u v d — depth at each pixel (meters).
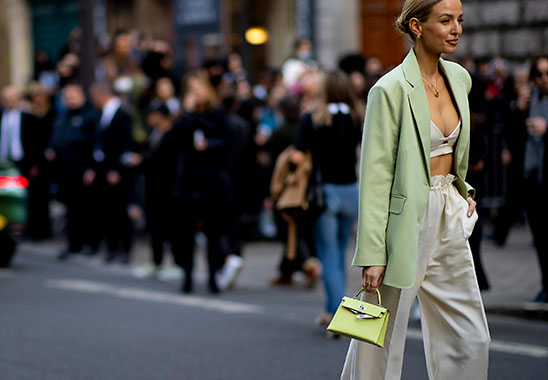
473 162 9.27
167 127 13.77
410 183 5.06
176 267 14.05
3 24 31.97
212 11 25.30
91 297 12.01
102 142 15.06
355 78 11.75
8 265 15.07
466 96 5.29
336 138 9.21
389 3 22.52
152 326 10.02
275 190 10.41
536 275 12.41
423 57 5.20
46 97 18.19
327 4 23.19
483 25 20.17
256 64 24.69
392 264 5.05
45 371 7.99
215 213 12.14
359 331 4.97
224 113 12.20
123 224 15.17
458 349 5.20
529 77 10.41
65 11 30.08
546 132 9.97
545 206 10.03
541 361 8.17
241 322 10.25
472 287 5.22
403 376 7.63
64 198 15.77
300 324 10.14
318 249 9.46
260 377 7.73
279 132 14.27
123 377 7.77
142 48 19.11
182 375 7.83
